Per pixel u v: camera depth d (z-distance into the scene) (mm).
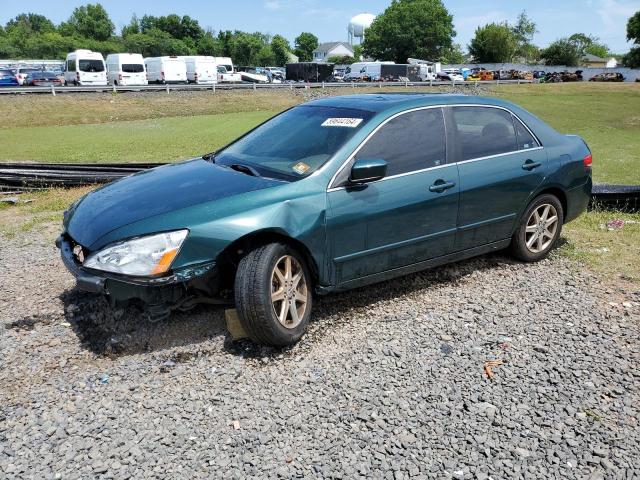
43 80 37500
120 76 37156
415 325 3934
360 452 2695
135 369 3348
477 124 4555
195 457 2646
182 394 3119
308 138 4109
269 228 3389
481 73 64938
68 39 85250
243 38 107562
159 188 3777
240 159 4219
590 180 5355
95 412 2963
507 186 4613
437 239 4309
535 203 4922
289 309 3572
